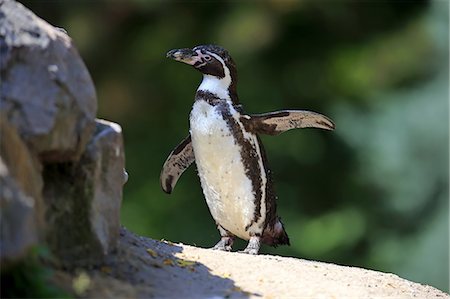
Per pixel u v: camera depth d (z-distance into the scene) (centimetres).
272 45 3219
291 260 1083
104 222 879
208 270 963
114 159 886
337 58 3247
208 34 3234
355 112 2989
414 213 2892
